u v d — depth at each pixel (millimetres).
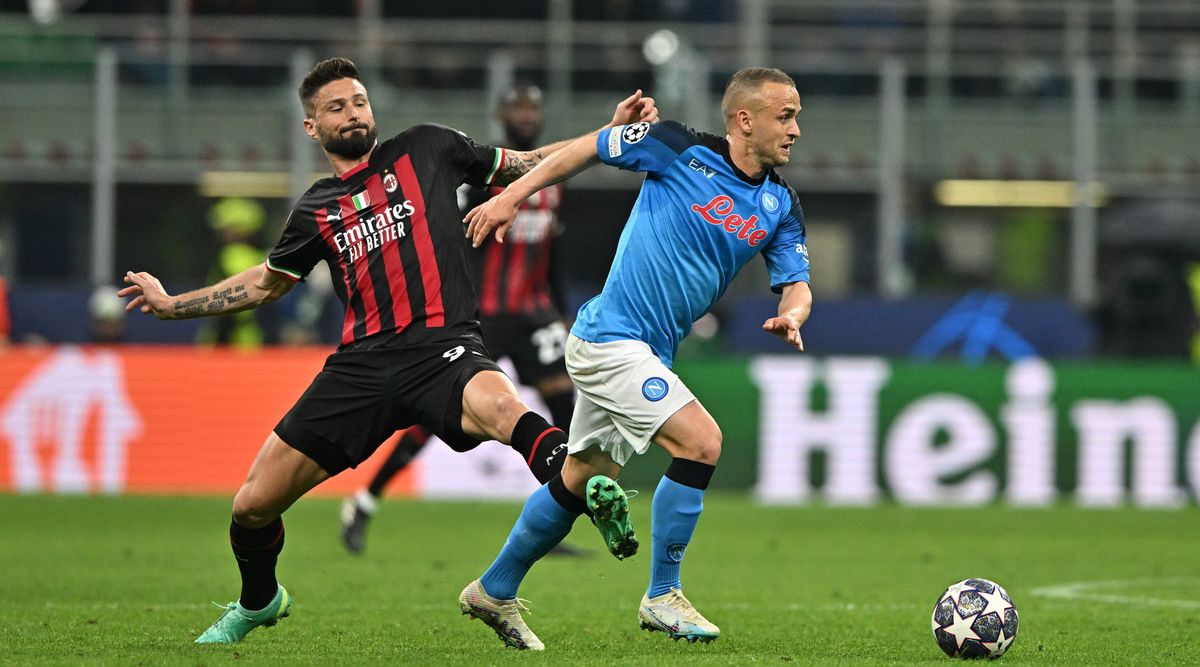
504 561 20016
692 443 19594
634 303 19969
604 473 20312
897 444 55688
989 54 68438
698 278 20125
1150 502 55656
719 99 63688
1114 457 55781
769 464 55812
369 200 19844
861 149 62875
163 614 24734
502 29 65875
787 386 55938
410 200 19828
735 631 23141
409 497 55062
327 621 23891
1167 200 64438
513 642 20250
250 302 20688
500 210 19562
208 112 61875
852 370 55906
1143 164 64250
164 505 50938
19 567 33188
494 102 62250
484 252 35906
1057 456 55750
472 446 19312
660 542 20172
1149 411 55750
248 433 55375
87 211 63562
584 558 36656
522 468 55188
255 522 19734
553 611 25984
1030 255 64688
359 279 19688
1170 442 55719
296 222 20047
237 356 55688
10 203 63062
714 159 20078
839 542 41500
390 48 65625
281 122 62156
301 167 61531
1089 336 61469
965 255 64750
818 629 23578
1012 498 55688
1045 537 43500
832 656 19875
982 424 55781
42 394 55312
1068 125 63969
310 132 20281
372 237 19703
